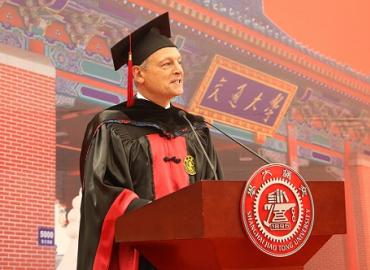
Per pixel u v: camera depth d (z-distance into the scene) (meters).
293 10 7.13
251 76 6.62
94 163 2.20
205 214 1.64
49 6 4.77
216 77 6.28
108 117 2.31
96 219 2.10
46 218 4.43
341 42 7.68
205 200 1.65
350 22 7.75
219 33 6.33
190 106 6.06
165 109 2.40
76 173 4.68
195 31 6.13
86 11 5.07
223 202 1.67
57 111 4.71
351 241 7.45
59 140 4.66
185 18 6.04
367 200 7.77
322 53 7.45
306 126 7.35
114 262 2.09
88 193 2.14
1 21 4.48
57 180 4.55
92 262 2.08
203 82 6.17
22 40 4.58
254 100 6.64
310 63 7.29
